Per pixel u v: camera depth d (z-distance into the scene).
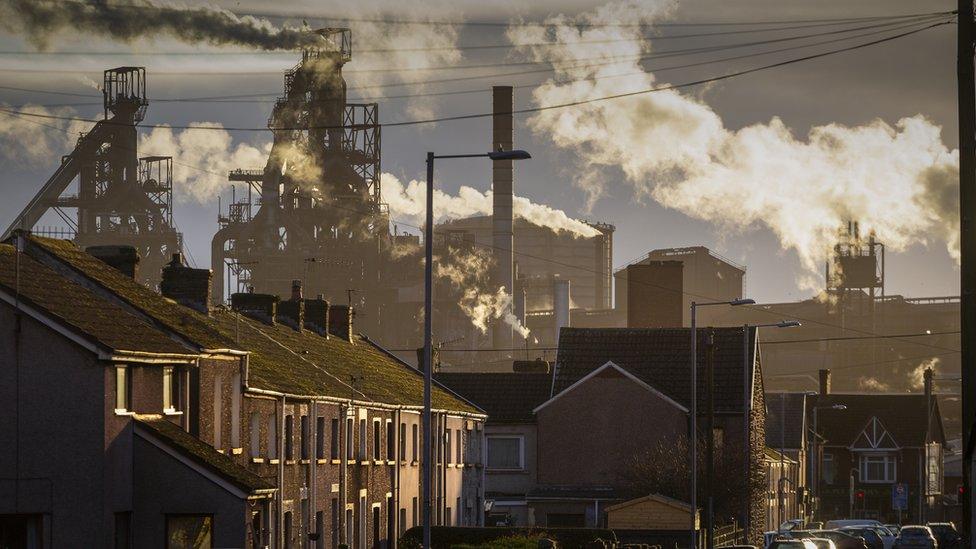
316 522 146.38
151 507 107.00
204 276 147.38
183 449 106.81
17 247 115.81
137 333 111.06
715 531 196.25
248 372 129.50
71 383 102.81
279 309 185.00
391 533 176.88
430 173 114.38
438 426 198.50
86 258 128.12
